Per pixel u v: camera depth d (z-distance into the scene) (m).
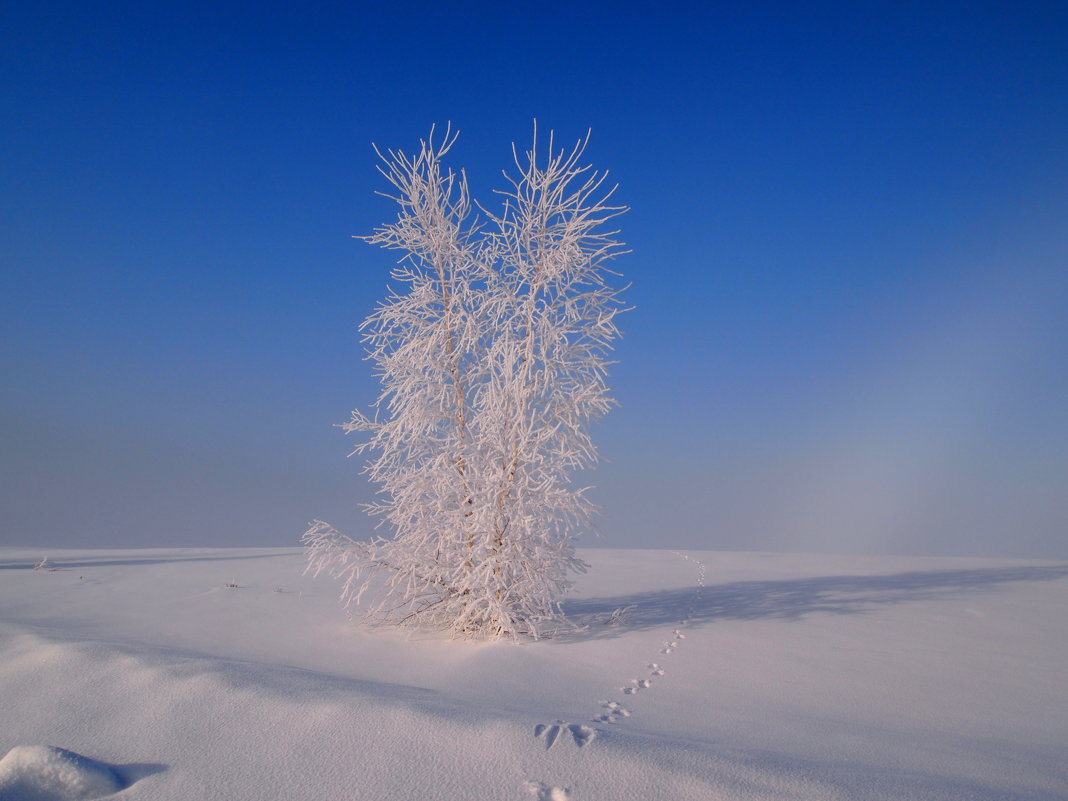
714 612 9.08
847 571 14.91
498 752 3.53
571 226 7.68
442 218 7.97
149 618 8.06
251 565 14.78
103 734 3.87
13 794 3.05
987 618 8.66
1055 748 4.19
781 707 5.00
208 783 3.28
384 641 7.11
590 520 7.48
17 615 8.02
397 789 3.20
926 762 3.76
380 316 7.86
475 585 7.02
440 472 7.42
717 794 3.11
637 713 4.73
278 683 4.61
